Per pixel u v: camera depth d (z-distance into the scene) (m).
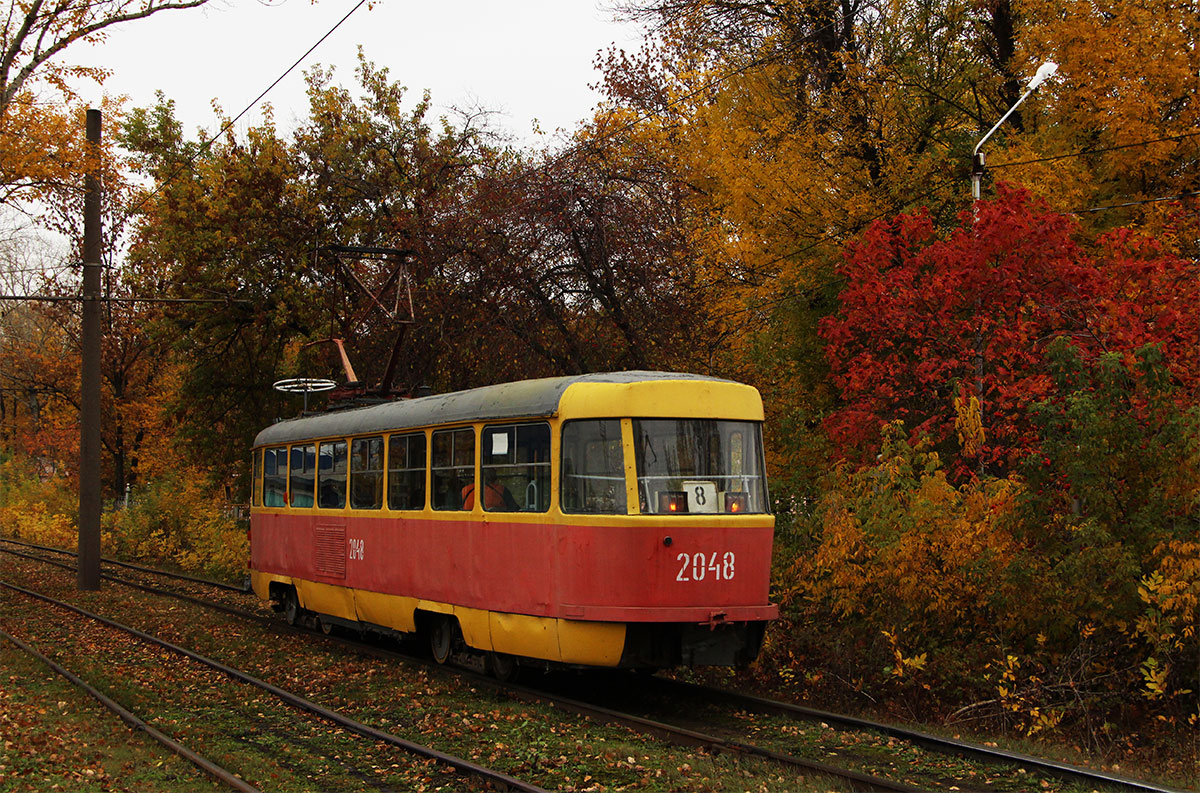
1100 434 9.70
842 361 15.61
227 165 25.86
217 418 28.39
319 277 26.38
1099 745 8.90
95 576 21.44
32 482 46.66
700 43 22.02
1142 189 17.70
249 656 13.59
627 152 20.33
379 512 13.33
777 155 17.81
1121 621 9.47
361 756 8.55
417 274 21.58
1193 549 8.96
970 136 19.89
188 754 8.16
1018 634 10.35
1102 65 16.59
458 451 11.75
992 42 21.19
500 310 19.52
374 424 13.48
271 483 17.16
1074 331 13.02
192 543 28.34
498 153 27.48
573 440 10.16
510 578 10.67
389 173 27.08
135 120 26.59
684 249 19.80
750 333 17.67
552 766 8.16
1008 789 7.49
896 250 15.28
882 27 19.28
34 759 7.80
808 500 13.77
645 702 10.73
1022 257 13.23
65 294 35.25
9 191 18.19
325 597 14.88
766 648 12.05
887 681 10.93
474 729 9.34
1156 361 9.70
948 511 11.08
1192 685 9.31
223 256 25.47
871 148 18.52
